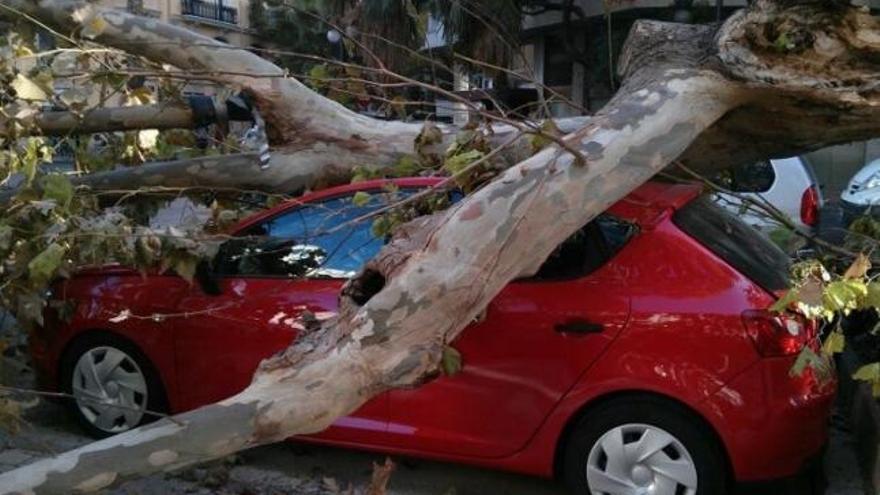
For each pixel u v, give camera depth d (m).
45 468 2.88
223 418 3.00
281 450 5.17
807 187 8.15
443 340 3.31
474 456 4.34
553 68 18.20
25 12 5.06
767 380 3.88
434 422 4.38
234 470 4.90
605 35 15.73
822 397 4.03
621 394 4.07
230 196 5.38
